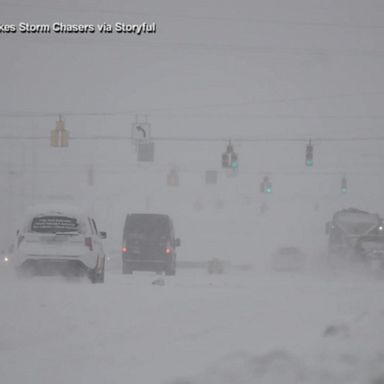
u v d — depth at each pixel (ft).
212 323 144.97
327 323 142.20
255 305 174.40
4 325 135.85
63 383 99.60
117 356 115.03
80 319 143.95
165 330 136.67
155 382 96.89
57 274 248.32
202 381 95.25
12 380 101.40
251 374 96.58
